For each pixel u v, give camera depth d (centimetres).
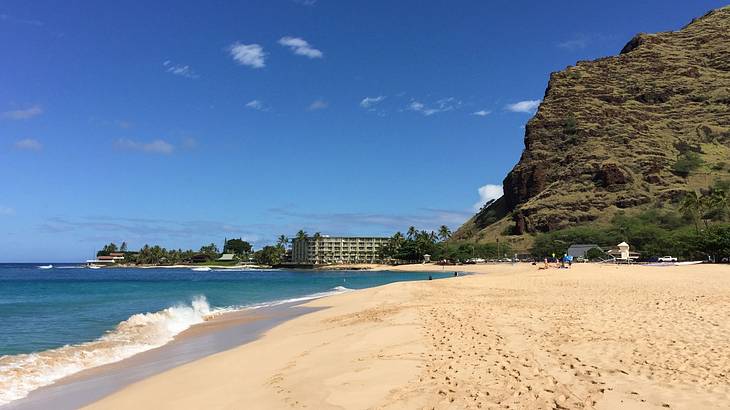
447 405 876
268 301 4431
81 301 4462
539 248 16550
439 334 1580
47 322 2795
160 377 1334
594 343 1312
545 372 1049
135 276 14425
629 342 1304
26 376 1434
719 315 1720
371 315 2412
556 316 1867
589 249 14275
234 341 2073
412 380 1052
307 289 6712
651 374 995
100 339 2162
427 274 13462
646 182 19338
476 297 3073
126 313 3306
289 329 2300
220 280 10781
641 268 7056
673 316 1731
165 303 4166
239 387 1160
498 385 973
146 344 2042
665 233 13700
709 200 12725
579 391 912
